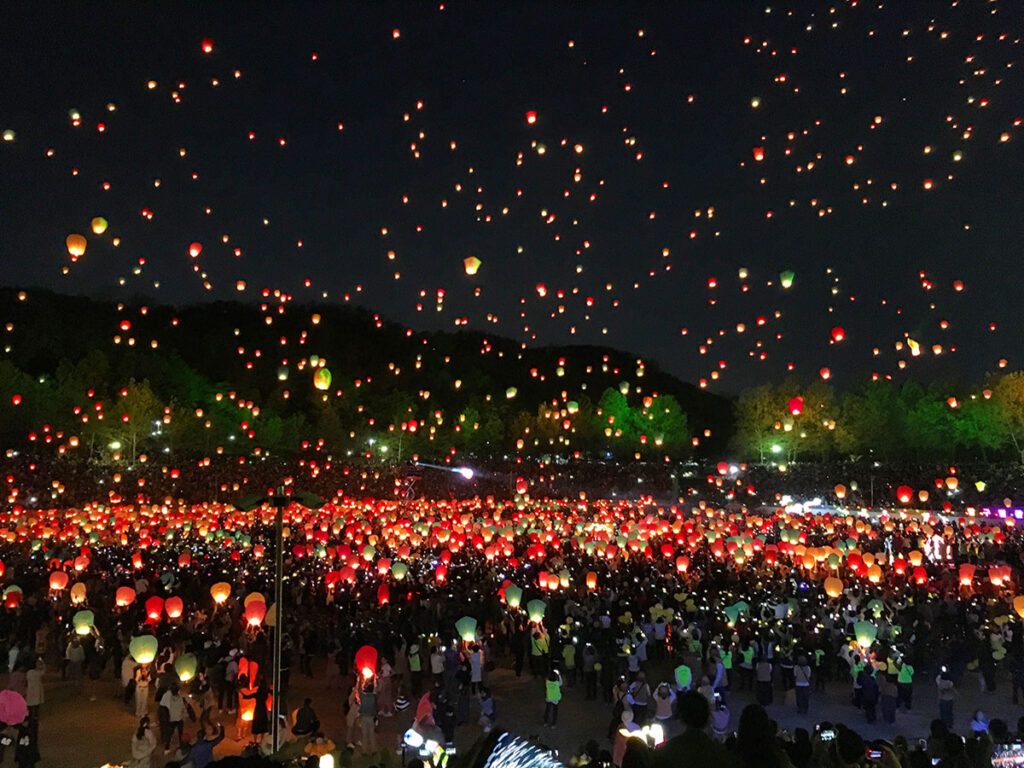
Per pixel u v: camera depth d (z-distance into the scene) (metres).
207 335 117.00
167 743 13.97
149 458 67.38
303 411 94.69
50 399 63.66
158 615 17.78
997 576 22.06
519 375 118.94
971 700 17.05
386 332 129.38
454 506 52.66
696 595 22.66
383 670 16.23
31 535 35.06
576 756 9.81
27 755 12.94
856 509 51.44
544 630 19.28
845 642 18.91
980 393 66.00
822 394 73.00
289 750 9.03
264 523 44.16
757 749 4.83
